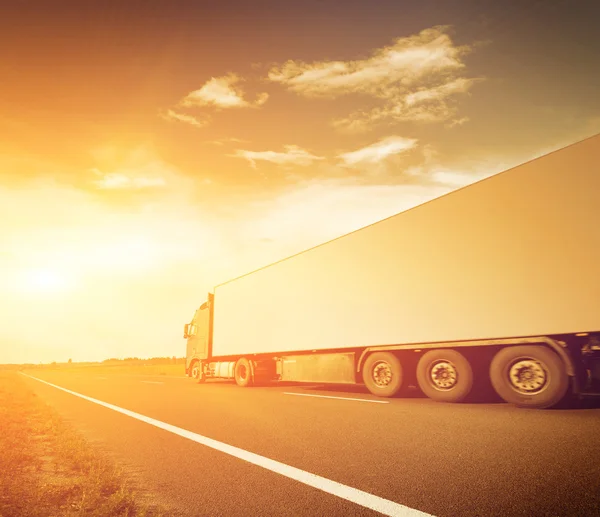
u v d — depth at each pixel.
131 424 8.02
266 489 4.02
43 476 4.69
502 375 8.51
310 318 13.38
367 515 3.32
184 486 4.19
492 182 8.96
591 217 7.46
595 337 7.72
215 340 18.81
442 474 4.23
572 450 4.89
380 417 7.68
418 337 10.05
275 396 12.16
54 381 28.11
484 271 8.90
